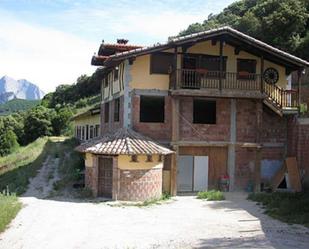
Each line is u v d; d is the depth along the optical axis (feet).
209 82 82.74
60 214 60.08
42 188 82.79
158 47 78.54
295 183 82.74
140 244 44.45
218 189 85.05
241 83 84.74
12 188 81.51
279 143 87.92
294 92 85.97
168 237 47.75
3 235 48.14
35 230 50.60
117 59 78.28
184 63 83.10
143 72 80.89
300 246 43.19
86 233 49.42
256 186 83.76
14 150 198.59
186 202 72.54
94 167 75.05
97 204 68.64
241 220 57.93
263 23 174.29
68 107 273.33
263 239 46.50
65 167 104.22
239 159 85.25
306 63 85.46
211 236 48.32
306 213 60.08
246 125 85.40
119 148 72.18
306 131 82.02
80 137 172.96
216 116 84.07
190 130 82.48
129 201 71.87
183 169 83.76
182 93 78.23
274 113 86.84
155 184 74.74
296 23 166.30
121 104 83.56
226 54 85.40
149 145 74.90
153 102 81.46
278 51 83.61
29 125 236.84
